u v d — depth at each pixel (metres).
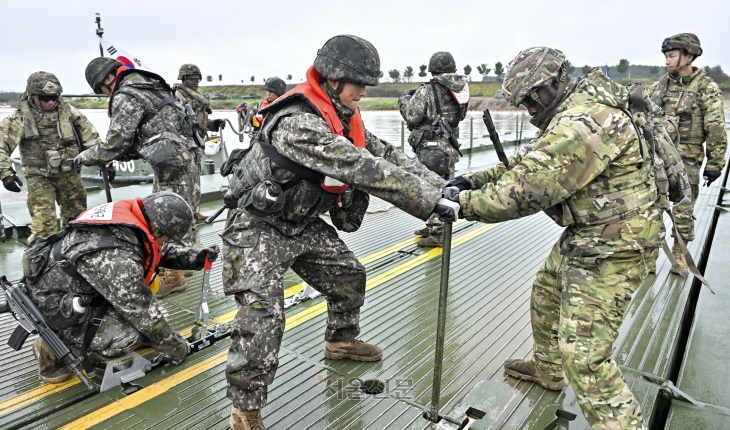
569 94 2.20
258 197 2.29
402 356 3.16
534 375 2.84
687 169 4.33
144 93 4.08
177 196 2.95
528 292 4.16
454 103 5.07
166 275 4.23
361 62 2.32
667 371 2.95
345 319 3.03
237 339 2.38
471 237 5.79
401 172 2.16
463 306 3.90
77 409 2.66
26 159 4.89
